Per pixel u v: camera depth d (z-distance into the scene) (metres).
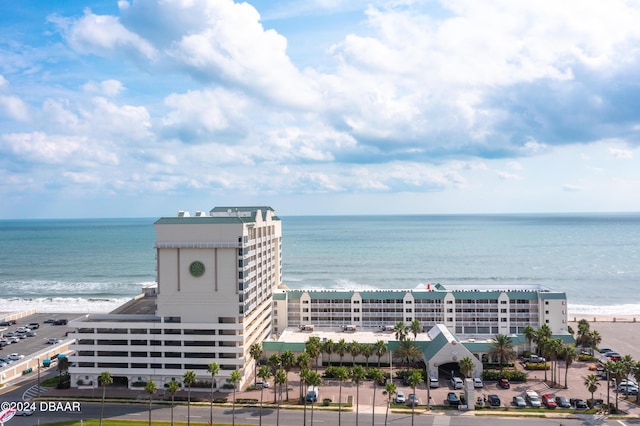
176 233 132.50
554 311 167.62
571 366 148.75
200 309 132.75
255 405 118.94
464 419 109.75
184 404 120.19
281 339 156.00
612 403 117.69
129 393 128.38
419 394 125.69
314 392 120.19
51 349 169.12
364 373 106.38
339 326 174.62
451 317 172.50
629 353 163.38
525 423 107.38
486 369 142.88
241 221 133.38
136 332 132.38
